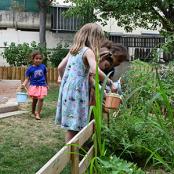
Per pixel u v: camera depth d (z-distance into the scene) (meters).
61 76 5.28
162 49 5.47
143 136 4.79
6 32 21.69
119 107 5.06
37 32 22.09
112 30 22.91
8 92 12.48
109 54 5.52
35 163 5.39
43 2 20.66
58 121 4.99
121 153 4.53
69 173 4.61
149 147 4.66
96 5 16.59
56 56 19.69
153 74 5.63
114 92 5.00
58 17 22.30
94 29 4.88
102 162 3.55
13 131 7.39
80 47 4.84
